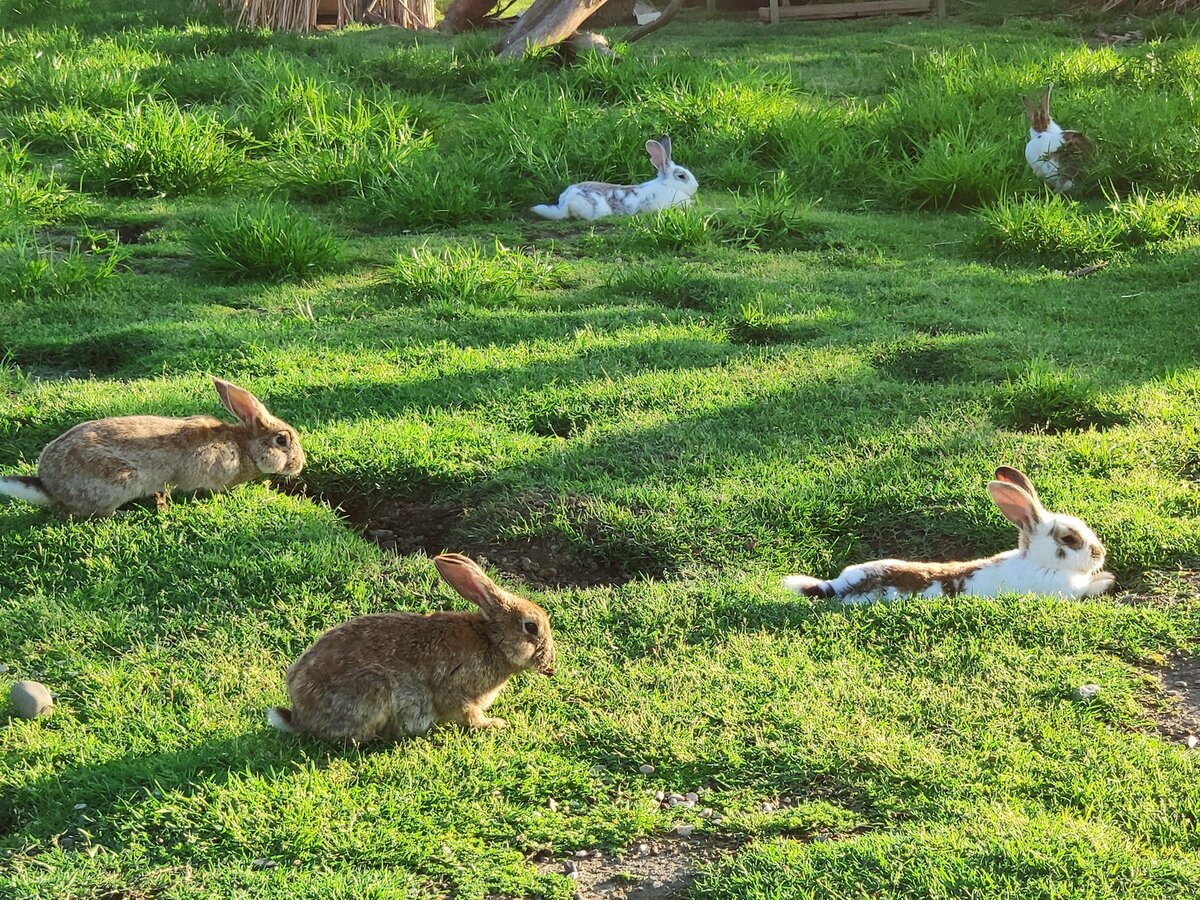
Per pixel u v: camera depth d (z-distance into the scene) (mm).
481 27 20250
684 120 13281
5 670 4824
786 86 14344
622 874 3740
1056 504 5883
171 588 5344
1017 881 3531
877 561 5473
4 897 3623
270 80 14086
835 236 10742
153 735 4383
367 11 20703
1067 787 3959
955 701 4453
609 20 20984
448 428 6809
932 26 19719
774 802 4039
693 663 4777
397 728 4289
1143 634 4855
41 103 13852
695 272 9695
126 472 5719
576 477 6340
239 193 11844
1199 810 3816
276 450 6070
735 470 6355
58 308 8672
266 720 4418
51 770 4207
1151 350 7930
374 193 11422
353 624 4332
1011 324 8484
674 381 7445
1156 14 19469
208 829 3902
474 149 12445
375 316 8711
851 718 4371
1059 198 10789
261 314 8750
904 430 6766
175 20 19938
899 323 8547
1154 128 11891
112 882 3703
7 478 5672
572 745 4305
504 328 8438
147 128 11984
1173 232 10281
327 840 3838
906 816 3918
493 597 4344
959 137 12102
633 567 5762
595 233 11000
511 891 3666
